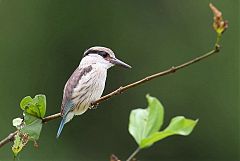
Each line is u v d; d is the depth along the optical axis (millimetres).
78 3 19078
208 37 19453
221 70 19406
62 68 19047
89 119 18891
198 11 19484
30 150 17781
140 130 4766
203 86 19391
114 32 19328
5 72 18703
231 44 19422
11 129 18484
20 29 18844
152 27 19484
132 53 19422
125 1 19344
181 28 19500
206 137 19531
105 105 19047
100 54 7336
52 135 18406
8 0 18797
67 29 19062
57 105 18953
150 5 19484
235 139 19500
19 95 18734
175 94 19328
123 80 19297
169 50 19469
